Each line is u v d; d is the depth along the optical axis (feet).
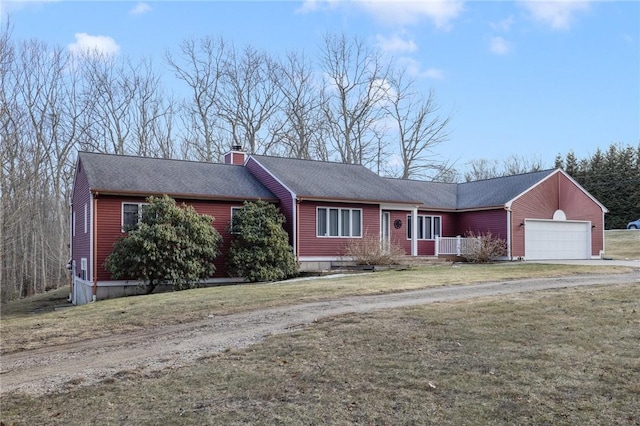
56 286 116.26
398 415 16.65
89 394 20.15
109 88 121.80
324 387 19.52
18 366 25.81
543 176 89.04
